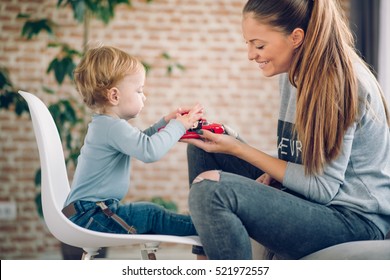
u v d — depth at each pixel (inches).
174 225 85.2
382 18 229.1
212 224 73.1
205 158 92.0
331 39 80.7
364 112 79.7
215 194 73.0
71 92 241.3
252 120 255.1
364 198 80.0
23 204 242.2
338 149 78.4
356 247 75.7
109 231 82.0
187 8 252.1
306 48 80.7
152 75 250.4
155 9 250.5
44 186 76.5
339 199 80.4
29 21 203.0
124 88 89.2
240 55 254.2
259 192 74.8
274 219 75.4
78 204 82.8
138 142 82.9
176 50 251.3
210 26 253.1
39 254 242.4
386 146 82.2
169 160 250.1
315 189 78.9
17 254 241.4
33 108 80.1
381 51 228.8
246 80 254.7
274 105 256.2
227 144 82.0
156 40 250.5
